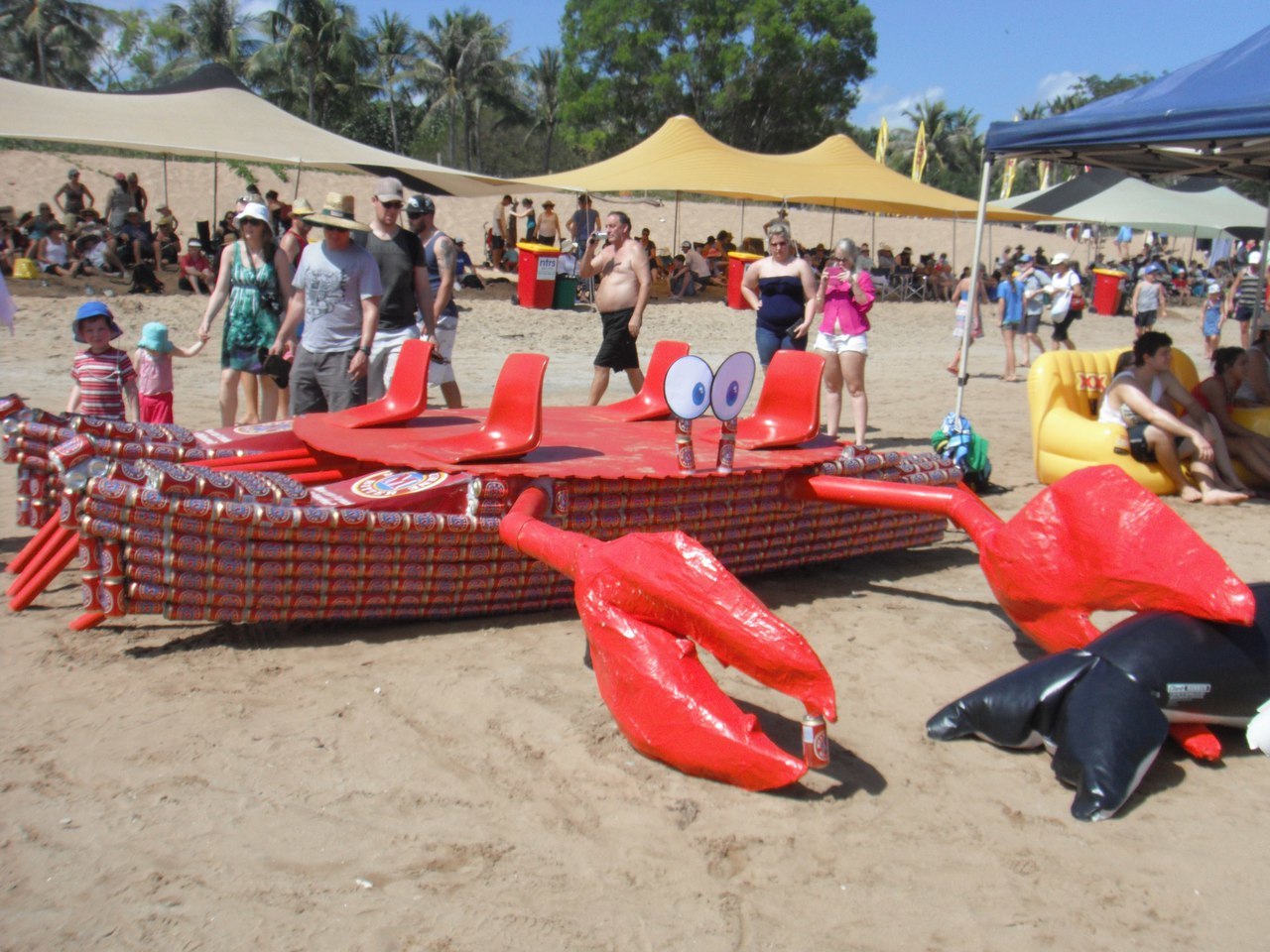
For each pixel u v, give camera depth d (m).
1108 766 3.56
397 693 4.12
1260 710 3.95
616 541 3.79
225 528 4.16
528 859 3.13
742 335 20.08
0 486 7.00
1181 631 3.86
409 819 3.31
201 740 3.70
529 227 25.70
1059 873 3.18
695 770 3.58
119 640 4.50
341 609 4.52
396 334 7.29
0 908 2.80
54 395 10.40
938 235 47.19
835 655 4.77
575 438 5.85
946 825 3.42
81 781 3.42
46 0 63.41
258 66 60.06
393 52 71.12
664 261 27.97
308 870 3.03
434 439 5.47
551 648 4.64
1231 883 3.17
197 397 10.84
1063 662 3.90
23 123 16.33
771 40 55.06
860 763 3.80
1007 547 4.35
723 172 21.67
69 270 19.39
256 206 7.53
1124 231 38.28
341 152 19.95
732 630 3.45
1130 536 4.02
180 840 3.14
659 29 56.66
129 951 2.67
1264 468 8.38
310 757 3.64
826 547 5.82
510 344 16.84
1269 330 8.95
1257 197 49.09
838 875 3.13
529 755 3.72
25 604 4.71
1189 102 7.91
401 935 2.78
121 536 4.05
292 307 7.18
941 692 4.43
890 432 10.91
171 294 18.69
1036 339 16.72
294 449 5.75
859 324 9.11
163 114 18.62
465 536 4.66
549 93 77.38
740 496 5.32
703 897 2.99
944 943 2.84
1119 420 8.31
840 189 22.08
